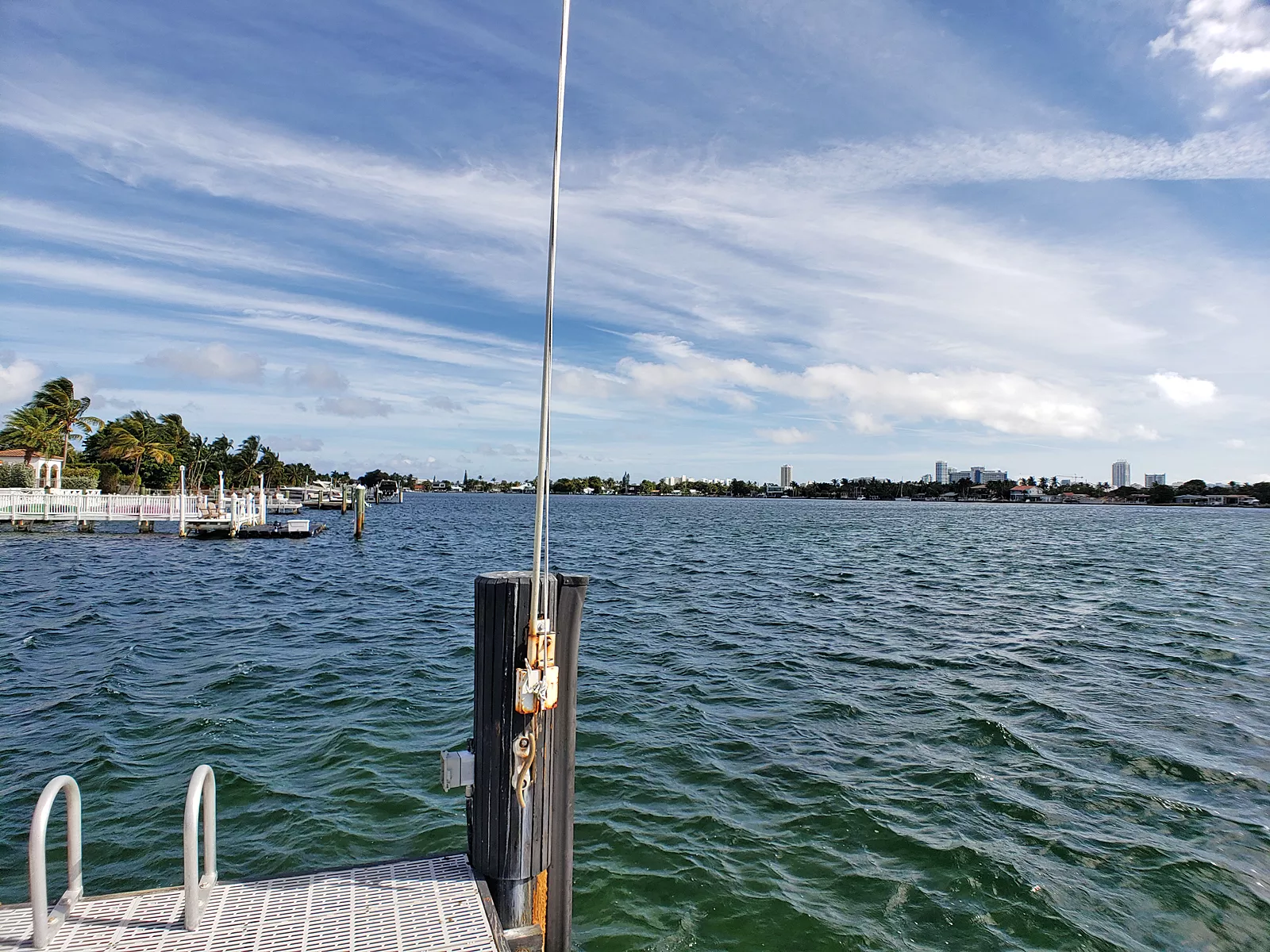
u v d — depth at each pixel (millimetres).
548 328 3939
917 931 5871
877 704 11586
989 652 15242
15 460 61969
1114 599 23219
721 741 9930
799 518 100312
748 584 26781
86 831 7156
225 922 3693
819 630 17766
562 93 3971
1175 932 5836
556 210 3943
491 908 3875
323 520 80438
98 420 74000
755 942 5734
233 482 114188
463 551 41312
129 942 3514
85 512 43438
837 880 6582
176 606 20531
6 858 6645
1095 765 9094
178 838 7090
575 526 73312
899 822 7613
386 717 10781
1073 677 13188
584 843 7168
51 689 11969
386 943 3559
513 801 4078
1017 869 6695
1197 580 28766
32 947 3418
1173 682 12797
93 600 21266
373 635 17000
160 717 10602
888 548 45812
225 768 8742
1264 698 11836
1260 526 89562
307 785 8359
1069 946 5664
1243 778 8680
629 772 8867
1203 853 7000
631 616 19609
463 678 13055
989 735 10133
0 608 19750
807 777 8719
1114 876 6617
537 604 3951
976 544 50281
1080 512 162375
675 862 6840
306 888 4035
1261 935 5820
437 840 7188
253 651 15008
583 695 11969
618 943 5695
